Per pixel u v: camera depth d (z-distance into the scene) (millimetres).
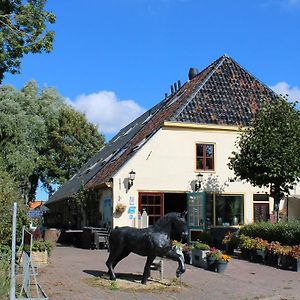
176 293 10922
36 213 34781
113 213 23266
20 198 13602
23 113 36344
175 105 27219
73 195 30047
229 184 24984
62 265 14914
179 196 24984
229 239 19219
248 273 14562
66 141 46562
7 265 9172
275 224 18391
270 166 19750
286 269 15422
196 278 13094
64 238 25969
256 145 20234
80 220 29938
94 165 34750
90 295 10258
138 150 24141
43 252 14945
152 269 12836
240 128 22859
